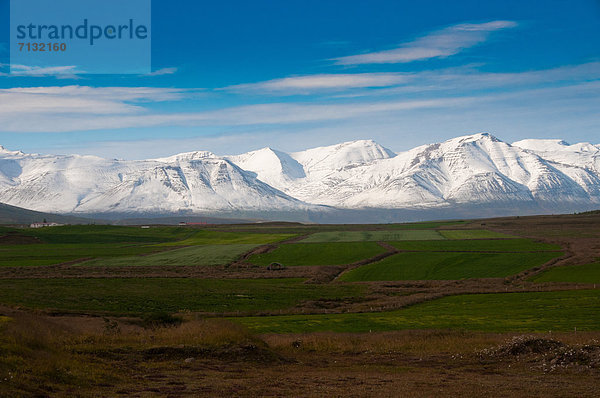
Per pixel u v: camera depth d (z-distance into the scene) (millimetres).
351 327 56094
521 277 98875
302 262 123250
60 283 88375
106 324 51000
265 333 52375
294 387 29656
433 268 110125
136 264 123000
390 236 185375
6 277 97438
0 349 29844
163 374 32219
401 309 69250
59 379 27688
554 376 33438
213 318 61969
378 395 27828
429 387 29953
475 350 41219
